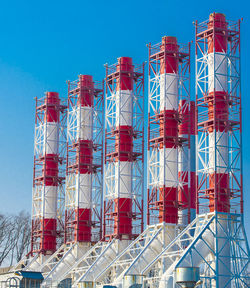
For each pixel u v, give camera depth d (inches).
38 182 5703.7
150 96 4510.3
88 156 5236.2
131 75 4901.6
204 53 4188.0
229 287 3870.6
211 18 4192.9
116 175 4810.5
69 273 4904.0
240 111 4082.2
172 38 4557.1
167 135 4431.6
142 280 4028.1
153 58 4579.2
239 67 4148.6
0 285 4124.0
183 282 3526.1
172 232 4320.9
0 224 6752.0
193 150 5285.4
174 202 4362.7
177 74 4517.7
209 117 4087.1
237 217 3966.5
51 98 5757.9
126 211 4744.1
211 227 3954.2
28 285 4018.2
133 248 4702.3
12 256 6702.8
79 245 5108.3
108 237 4884.4
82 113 5295.3
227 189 3981.3
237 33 4197.8
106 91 4970.5
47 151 5684.1
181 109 4530.0
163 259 4133.9
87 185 5206.7
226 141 4050.2
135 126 4872.0
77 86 5393.7
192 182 5236.2
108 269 4475.9
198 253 3784.5
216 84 4106.8
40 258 5492.1
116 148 4852.4
